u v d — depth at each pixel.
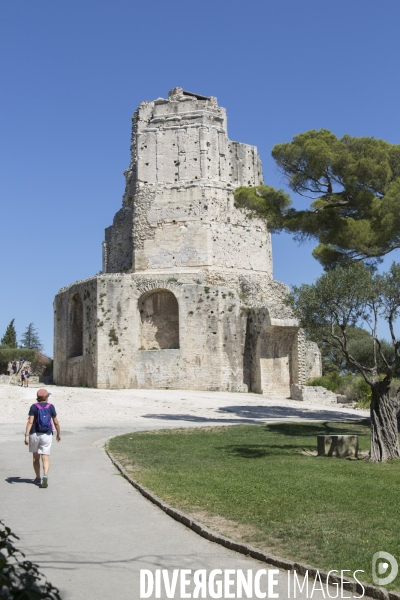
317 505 11.27
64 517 10.70
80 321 53.28
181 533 9.71
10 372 68.12
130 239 54.81
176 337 49.12
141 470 15.12
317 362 53.41
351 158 27.41
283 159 29.50
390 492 12.50
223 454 18.27
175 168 52.38
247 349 48.81
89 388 45.94
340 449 18.47
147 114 54.47
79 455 17.70
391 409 17.88
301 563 7.98
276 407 38.66
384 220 25.42
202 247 50.53
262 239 53.69
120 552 8.73
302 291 20.52
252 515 10.55
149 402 37.34
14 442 21.08
